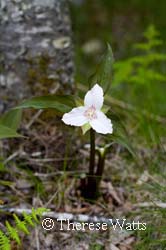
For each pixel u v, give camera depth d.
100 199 1.12
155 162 1.17
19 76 1.17
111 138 0.97
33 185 1.12
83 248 1.02
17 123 1.02
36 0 1.14
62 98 0.98
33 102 0.97
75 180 1.14
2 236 0.92
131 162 1.20
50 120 1.17
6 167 1.14
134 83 1.43
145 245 1.00
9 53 1.16
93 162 1.06
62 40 1.17
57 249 1.02
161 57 1.37
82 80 1.52
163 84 1.48
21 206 1.08
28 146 1.17
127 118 1.35
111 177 1.17
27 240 1.02
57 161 1.17
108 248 1.02
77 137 1.20
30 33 1.15
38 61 1.16
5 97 1.18
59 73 1.18
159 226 1.02
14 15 1.14
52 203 1.10
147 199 1.09
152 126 1.28
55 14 1.15
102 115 0.94
